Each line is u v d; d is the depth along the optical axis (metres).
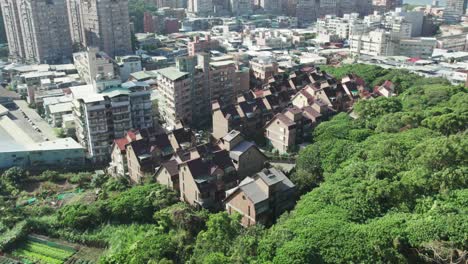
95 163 121.69
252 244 61.75
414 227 54.44
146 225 84.50
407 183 66.50
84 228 85.25
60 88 174.62
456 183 65.50
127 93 122.06
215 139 129.50
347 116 119.00
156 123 145.75
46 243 82.62
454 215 55.06
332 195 69.25
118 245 78.06
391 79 163.75
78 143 124.75
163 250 71.81
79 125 126.12
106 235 82.75
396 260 53.41
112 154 115.56
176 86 137.88
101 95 120.88
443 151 72.06
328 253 55.12
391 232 54.72
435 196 63.84
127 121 123.50
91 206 88.31
